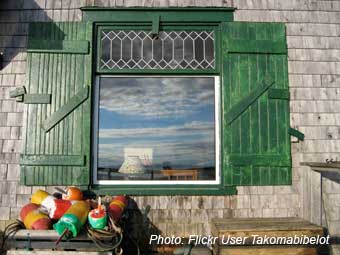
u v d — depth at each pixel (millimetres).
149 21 4074
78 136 3924
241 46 4047
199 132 4125
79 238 3217
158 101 4164
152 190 3938
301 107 4059
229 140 3955
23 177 3877
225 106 3988
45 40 4020
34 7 4090
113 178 4027
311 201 3799
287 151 3977
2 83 4008
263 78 4035
